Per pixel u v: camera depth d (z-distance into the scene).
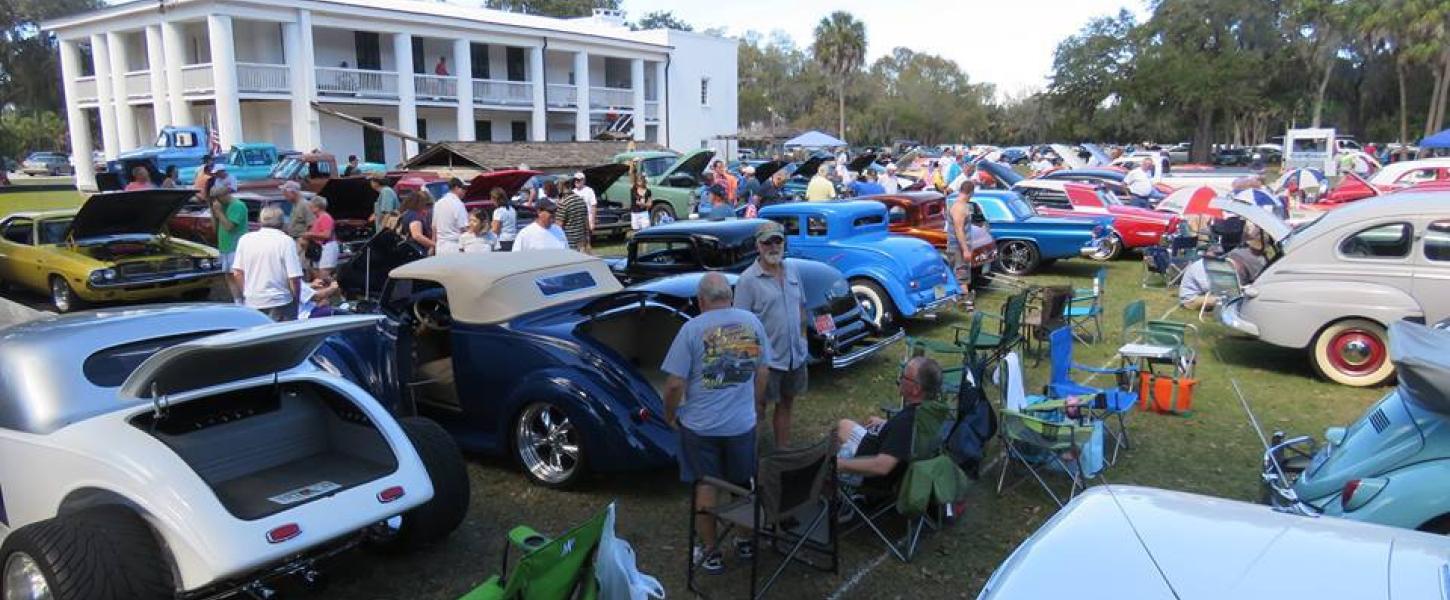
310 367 4.86
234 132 29.73
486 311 5.94
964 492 4.74
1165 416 7.18
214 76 29.55
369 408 4.55
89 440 3.86
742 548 4.76
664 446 5.30
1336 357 8.04
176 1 30.14
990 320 10.95
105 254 11.77
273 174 21.50
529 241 9.77
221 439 4.28
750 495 4.17
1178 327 7.63
